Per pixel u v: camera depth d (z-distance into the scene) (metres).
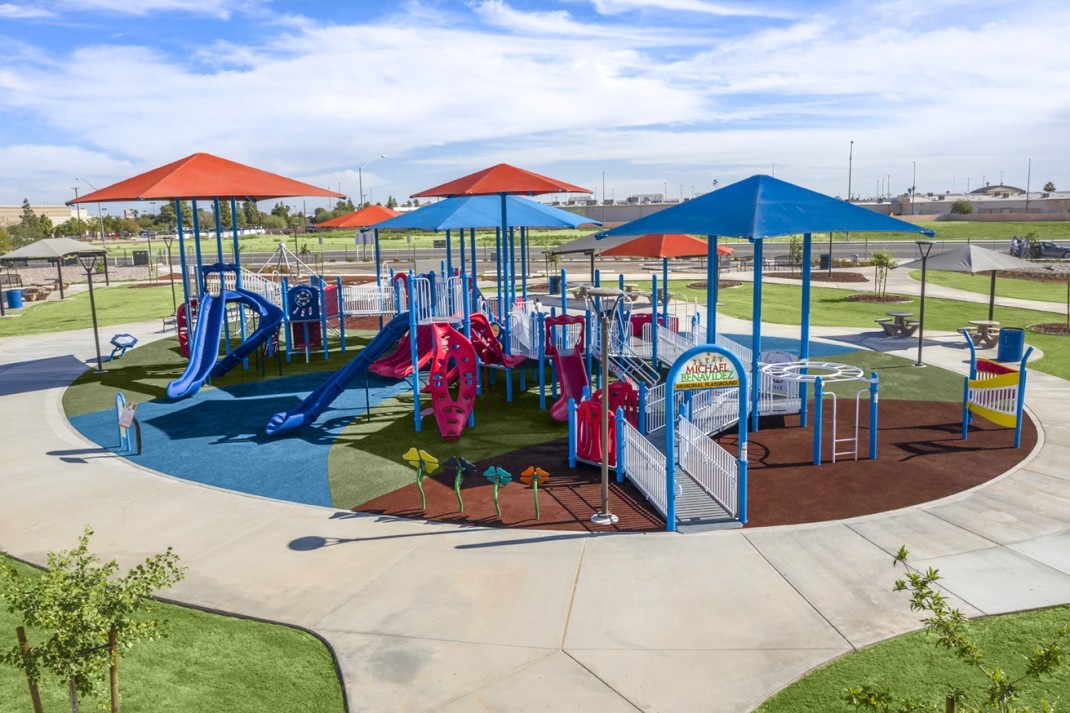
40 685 8.16
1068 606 9.29
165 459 16.41
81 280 60.34
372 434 18.16
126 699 7.83
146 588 6.76
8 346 31.27
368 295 28.88
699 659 8.42
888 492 13.38
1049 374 21.95
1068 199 140.62
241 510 13.32
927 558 10.71
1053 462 14.70
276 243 108.62
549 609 9.59
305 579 10.59
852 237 93.31
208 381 24.53
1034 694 7.56
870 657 8.34
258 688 8.07
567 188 23.58
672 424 11.96
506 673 8.26
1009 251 65.25
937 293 41.00
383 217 34.09
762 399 18.05
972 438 16.44
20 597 6.34
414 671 8.33
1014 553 10.80
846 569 10.46
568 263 66.56
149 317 39.06
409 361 24.70
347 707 7.72
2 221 173.38
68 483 14.92
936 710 5.99
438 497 13.79
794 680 7.98
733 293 43.16
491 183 22.62
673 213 18.31
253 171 26.86
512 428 18.48
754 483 14.04
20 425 19.42
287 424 18.09
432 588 10.23
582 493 13.83
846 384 21.72
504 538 11.83
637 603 9.69
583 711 7.58
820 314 35.22
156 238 133.75
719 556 10.98
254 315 30.38
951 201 157.88
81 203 24.25
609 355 20.20
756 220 15.96
